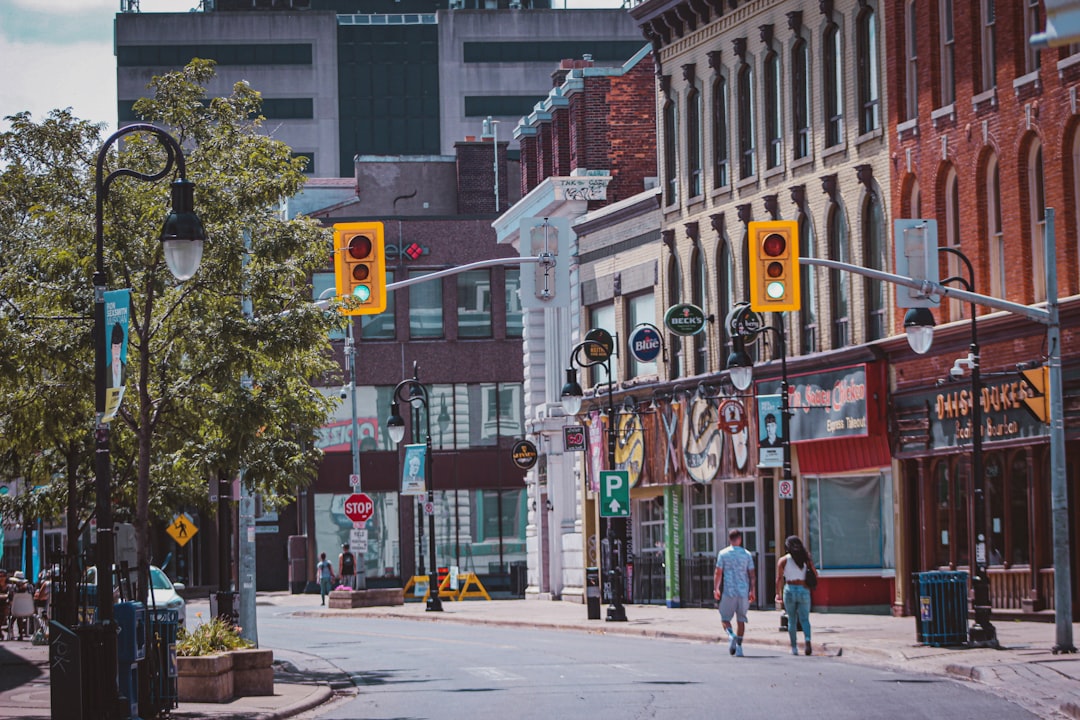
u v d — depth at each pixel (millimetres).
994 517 45219
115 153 33344
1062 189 42375
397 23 179625
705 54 60281
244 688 30156
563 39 178500
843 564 51906
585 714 25922
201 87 34500
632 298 66062
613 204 66312
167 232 24250
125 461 41312
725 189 58750
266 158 33969
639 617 55062
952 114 46906
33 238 32969
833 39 53125
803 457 53219
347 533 93812
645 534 65062
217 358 32156
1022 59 44500
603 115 71062
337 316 33219
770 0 56188
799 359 52969
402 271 94562
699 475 58938
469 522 94125
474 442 94688
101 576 23859
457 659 40250
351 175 178000
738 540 38312
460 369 94688
